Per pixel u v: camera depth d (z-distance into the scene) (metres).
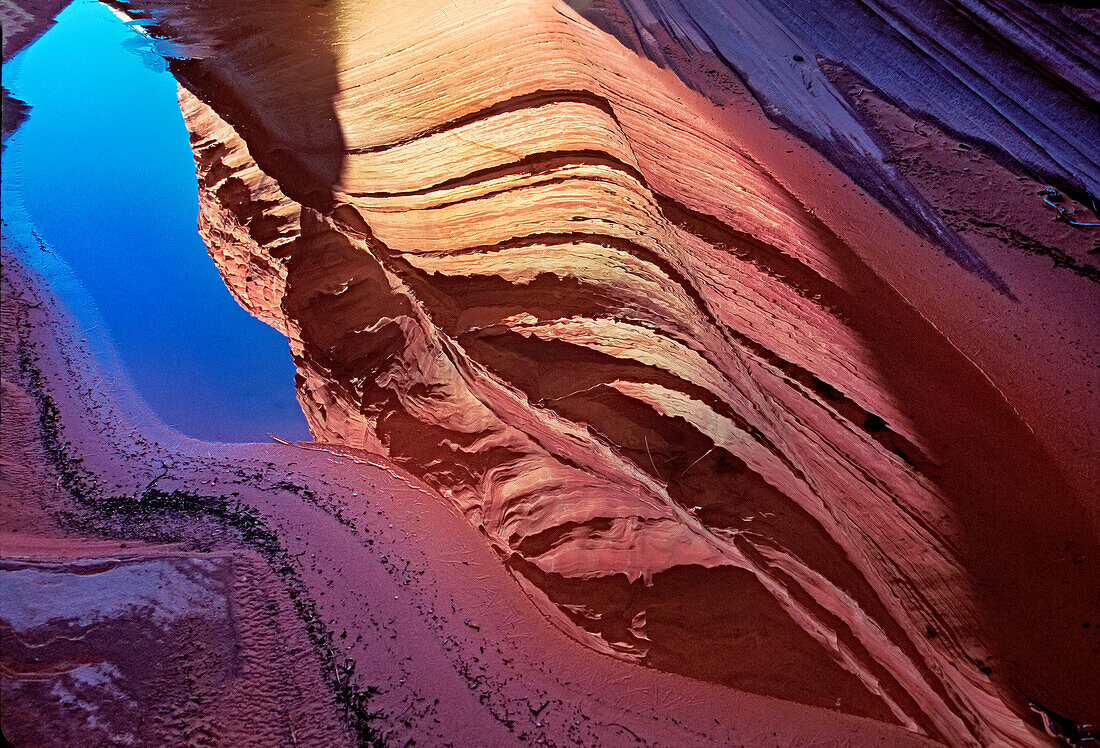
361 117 10.17
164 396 7.83
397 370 7.99
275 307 8.82
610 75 10.27
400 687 5.71
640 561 6.30
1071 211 9.83
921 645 5.99
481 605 6.35
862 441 7.16
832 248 9.06
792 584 6.12
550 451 7.02
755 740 5.63
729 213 8.95
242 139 10.10
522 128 9.17
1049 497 6.90
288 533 6.64
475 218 8.70
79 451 7.00
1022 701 5.77
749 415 6.96
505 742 5.54
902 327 8.28
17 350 7.65
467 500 7.10
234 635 5.71
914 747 5.53
